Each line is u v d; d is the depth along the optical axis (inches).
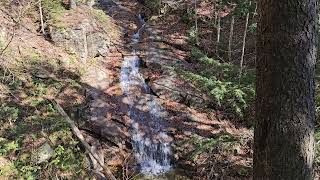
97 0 716.7
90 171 354.0
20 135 348.5
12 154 330.6
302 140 105.6
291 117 104.3
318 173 304.2
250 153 383.2
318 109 330.3
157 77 504.4
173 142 416.2
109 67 521.7
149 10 719.7
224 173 370.6
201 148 375.6
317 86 347.9
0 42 436.8
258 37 109.4
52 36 502.9
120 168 382.6
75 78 467.2
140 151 410.6
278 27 102.4
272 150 106.8
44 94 417.4
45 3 561.9
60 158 348.5
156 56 549.0
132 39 607.2
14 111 363.6
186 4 679.7
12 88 406.6
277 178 107.1
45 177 326.6
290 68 103.0
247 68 476.7
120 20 662.5
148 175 383.2
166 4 687.7
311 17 102.7
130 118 437.4
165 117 447.2
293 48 102.3
